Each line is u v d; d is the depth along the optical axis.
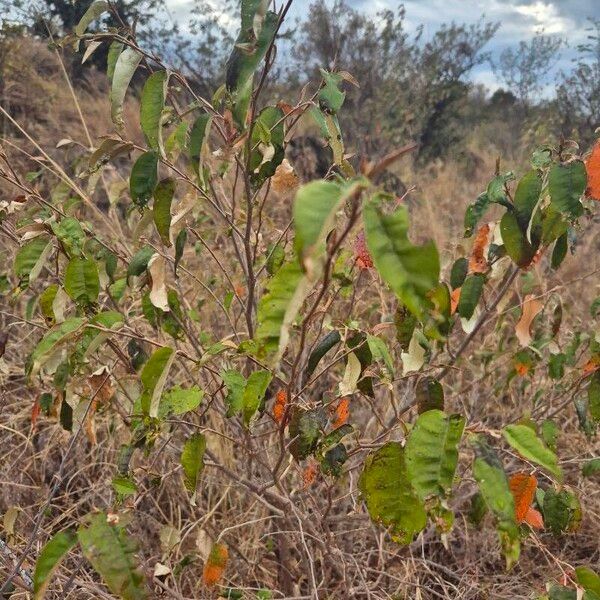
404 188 4.66
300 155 3.86
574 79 7.00
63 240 1.17
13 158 3.44
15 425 1.87
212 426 1.68
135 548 0.88
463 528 1.74
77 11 4.14
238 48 0.99
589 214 1.33
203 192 1.16
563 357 1.51
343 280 1.25
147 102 1.09
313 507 1.34
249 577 1.58
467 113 9.34
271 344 0.71
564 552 1.71
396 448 0.86
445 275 1.79
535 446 0.82
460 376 1.91
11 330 2.14
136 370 1.31
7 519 1.24
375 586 1.37
